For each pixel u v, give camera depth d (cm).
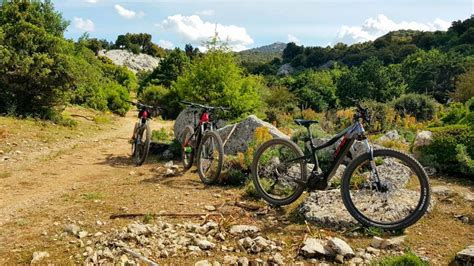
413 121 1280
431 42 10119
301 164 510
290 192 548
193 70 1187
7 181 690
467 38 8681
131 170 803
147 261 353
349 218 442
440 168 650
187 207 523
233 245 397
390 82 4912
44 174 755
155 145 991
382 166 604
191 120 995
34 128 1345
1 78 1549
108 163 895
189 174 738
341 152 469
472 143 634
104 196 580
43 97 1639
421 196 421
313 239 391
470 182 599
